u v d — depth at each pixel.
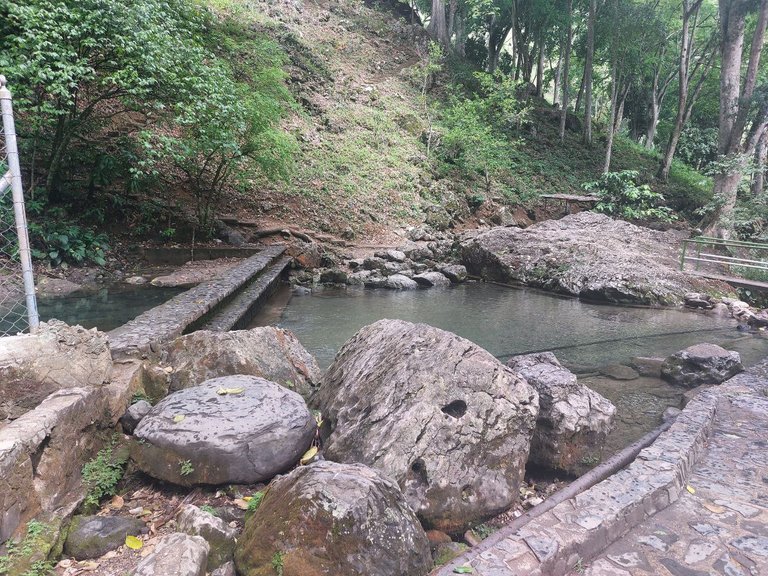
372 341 3.75
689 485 3.09
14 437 2.25
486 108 20.41
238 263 9.34
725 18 14.50
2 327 3.69
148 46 7.53
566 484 3.55
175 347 3.92
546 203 19.67
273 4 22.19
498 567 2.19
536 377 3.87
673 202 21.95
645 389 5.22
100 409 3.05
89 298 7.11
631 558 2.43
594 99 35.53
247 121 9.78
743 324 8.11
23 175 8.74
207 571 2.13
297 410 3.12
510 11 25.66
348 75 21.23
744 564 2.38
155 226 10.01
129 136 10.55
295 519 2.09
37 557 2.10
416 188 16.45
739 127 13.91
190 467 2.76
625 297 9.64
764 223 13.84
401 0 28.75
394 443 2.80
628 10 23.14
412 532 2.27
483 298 9.78
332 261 11.54
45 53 6.54
